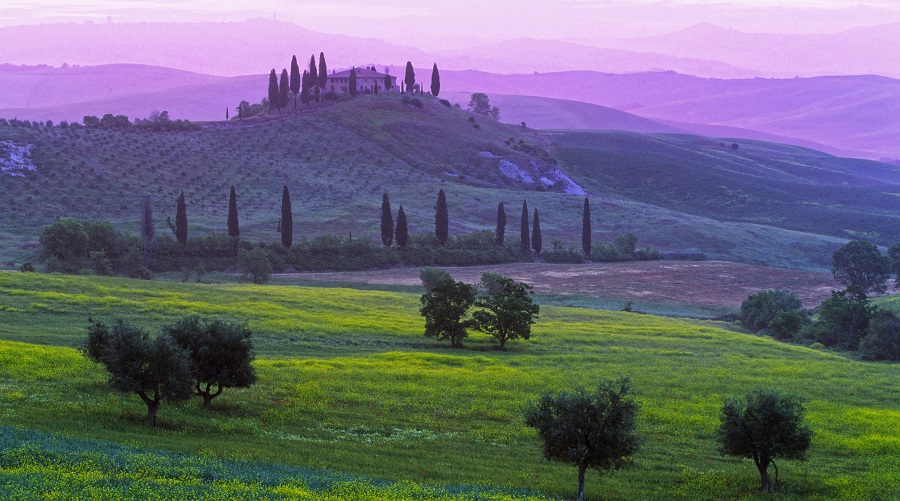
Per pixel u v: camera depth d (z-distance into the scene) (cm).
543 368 12319
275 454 7088
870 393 11169
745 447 7356
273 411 8856
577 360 13200
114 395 8756
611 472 7519
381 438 8212
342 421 8738
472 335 15800
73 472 5369
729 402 7675
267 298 17312
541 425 6888
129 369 7800
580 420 6756
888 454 8388
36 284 15950
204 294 16975
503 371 11825
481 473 7181
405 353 12888
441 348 14238
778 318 19575
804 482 7469
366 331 14950
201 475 5781
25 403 7938
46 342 11475
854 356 16562
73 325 12888
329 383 10369
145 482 5284
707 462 8056
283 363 11550
